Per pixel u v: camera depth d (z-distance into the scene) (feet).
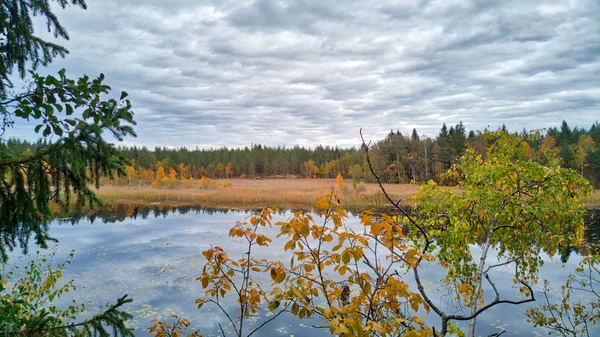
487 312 25.52
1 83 8.39
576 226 16.71
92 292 32.22
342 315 7.04
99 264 41.09
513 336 22.02
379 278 7.30
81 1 9.72
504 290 29.17
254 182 206.08
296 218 7.64
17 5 8.75
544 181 15.60
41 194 7.79
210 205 101.60
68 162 7.24
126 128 8.07
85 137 7.33
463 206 17.25
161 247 49.52
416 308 6.89
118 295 31.65
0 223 7.92
